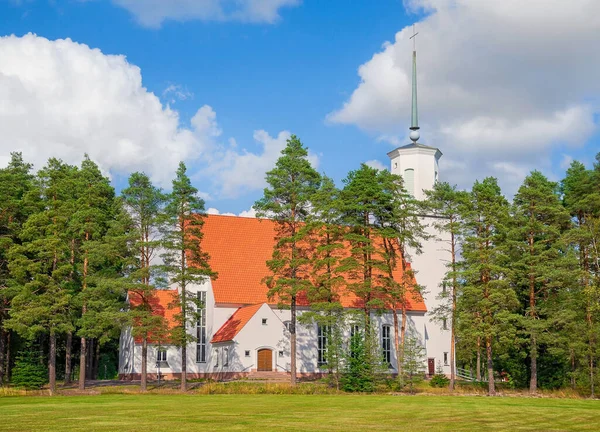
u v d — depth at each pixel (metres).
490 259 58.72
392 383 58.75
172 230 56.81
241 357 63.31
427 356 74.38
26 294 53.31
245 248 73.50
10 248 54.91
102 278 56.91
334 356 57.56
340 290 67.81
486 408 41.44
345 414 36.19
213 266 70.69
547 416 36.78
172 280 56.56
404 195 61.84
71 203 58.50
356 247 60.62
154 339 58.22
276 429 28.95
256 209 58.03
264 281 59.47
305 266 68.06
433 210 65.50
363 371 56.22
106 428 28.95
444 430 29.83
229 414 35.41
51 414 35.28
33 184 65.75
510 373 67.31
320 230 60.19
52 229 55.38
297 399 46.88
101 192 65.50
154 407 39.69
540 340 59.19
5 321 54.75
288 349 65.56
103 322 55.53
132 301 67.56
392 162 77.44
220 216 75.31
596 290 57.78
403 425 31.45
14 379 56.88
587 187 68.31
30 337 54.38
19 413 35.91
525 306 65.06
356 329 68.06
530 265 60.97
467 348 62.97
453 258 61.62
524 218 61.72
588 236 60.28
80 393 53.81
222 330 67.06
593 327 58.72
